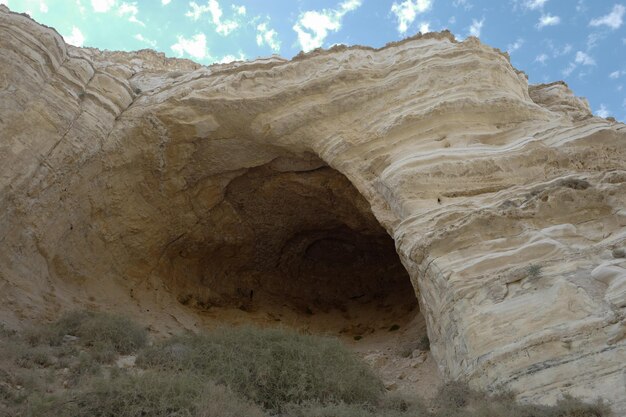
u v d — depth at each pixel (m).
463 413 5.65
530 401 5.75
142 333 8.91
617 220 7.81
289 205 13.80
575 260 7.18
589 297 6.47
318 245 15.17
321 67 12.36
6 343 7.25
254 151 12.52
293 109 11.73
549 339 6.16
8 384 5.82
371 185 10.45
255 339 7.62
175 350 7.40
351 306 15.05
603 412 5.05
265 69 12.55
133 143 11.87
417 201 9.15
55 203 10.55
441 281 7.71
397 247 9.02
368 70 11.88
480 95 10.75
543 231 7.84
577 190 8.21
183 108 11.89
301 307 14.88
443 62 11.33
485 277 7.35
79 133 10.84
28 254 10.02
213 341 7.64
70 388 6.04
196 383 5.77
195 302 13.24
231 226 13.78
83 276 11.30
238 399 5.83
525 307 6.72
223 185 13.15
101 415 5.04
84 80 11.64
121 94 12.25
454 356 7.32
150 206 12.48
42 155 10.12
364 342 12.63
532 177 9.26
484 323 6.82
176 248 13.20
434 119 10.47
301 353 7.14
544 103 14.02
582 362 5.83
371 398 6.63
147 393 5.29
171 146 12.18
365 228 14.11
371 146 10.81
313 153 12.34
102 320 8.77
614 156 9.27
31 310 9.34
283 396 6.43
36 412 4.93
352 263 15.55
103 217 11.77
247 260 14.49
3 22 10.28
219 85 12.05
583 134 9.52
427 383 8.15
